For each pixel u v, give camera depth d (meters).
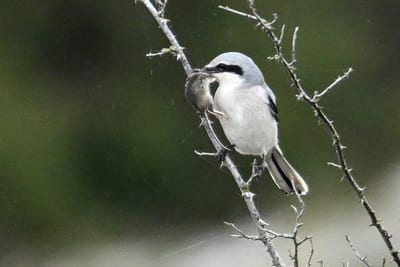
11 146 17.89
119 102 18.41
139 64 18.58
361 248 14.02
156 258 16.97
